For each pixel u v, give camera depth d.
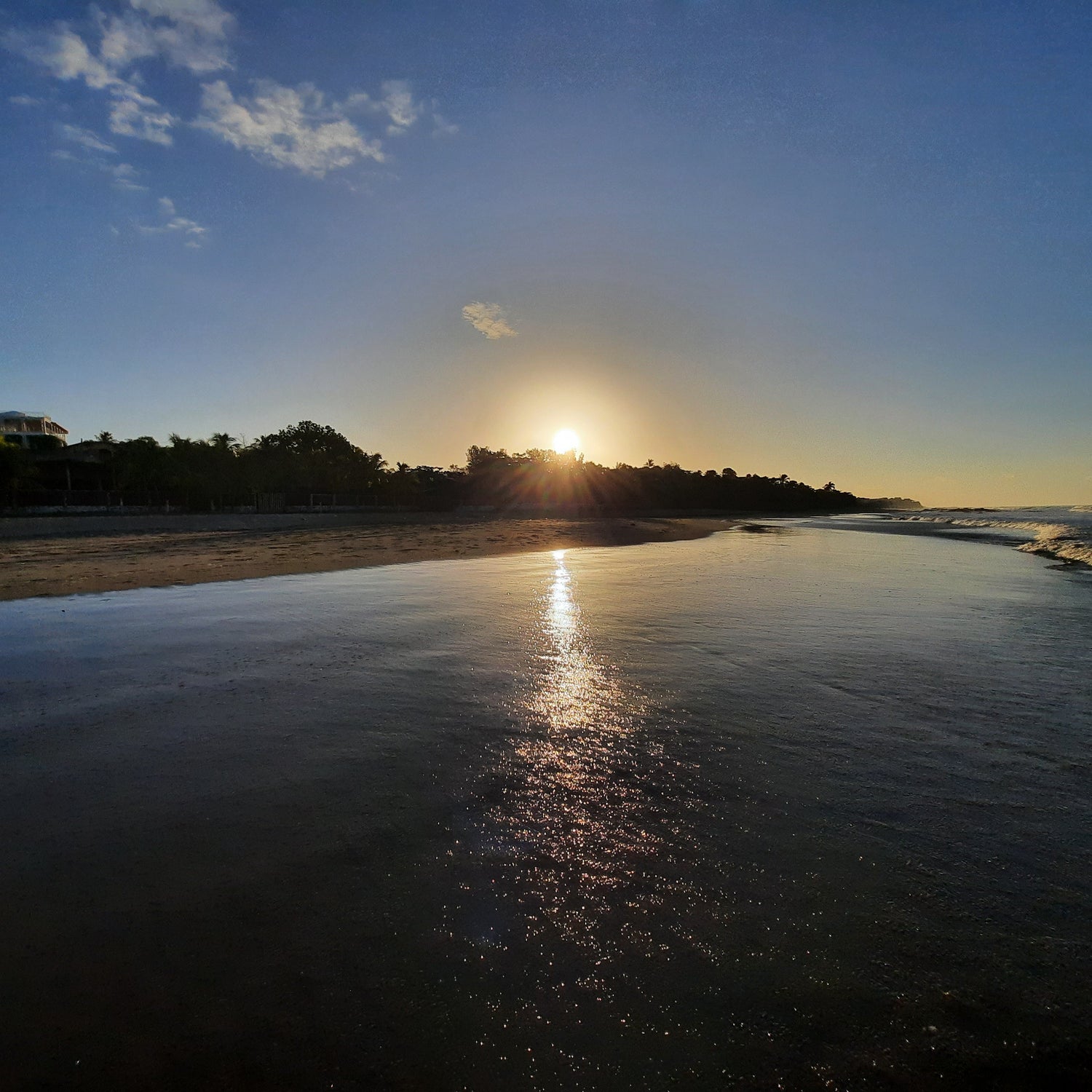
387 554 23.44
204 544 28.27
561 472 114.88
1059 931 2.93
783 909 3.07
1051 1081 2.17
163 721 5.60
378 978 2.64
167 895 3.19
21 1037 2.37
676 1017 2.45
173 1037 2.37
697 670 7.30
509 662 7.62
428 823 3.89
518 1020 2.44
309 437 91.38
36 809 4.05
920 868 3.42
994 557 23.30
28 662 7.60
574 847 3.62
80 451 62.12
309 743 5.13
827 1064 2.24
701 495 127.75
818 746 5.07
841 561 21.52
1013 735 5.30
